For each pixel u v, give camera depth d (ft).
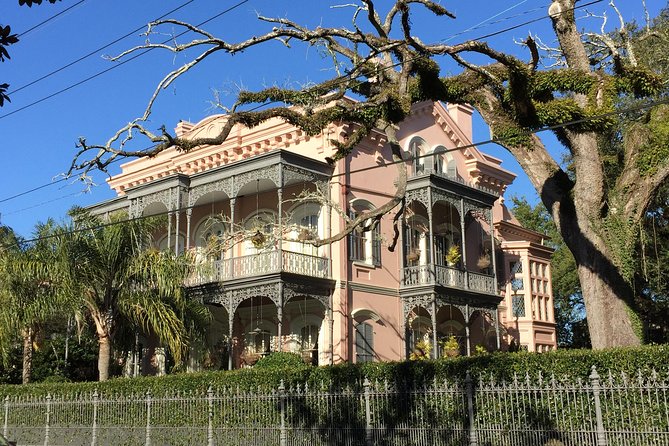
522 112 50.21
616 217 51.03
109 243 68.95
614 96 49.57
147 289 69.77
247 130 86.69
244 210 86.94
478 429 40.42
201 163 90.68
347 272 78.43
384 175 84.89
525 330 94.22
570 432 37.11
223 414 51.88
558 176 53.98
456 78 54.70
